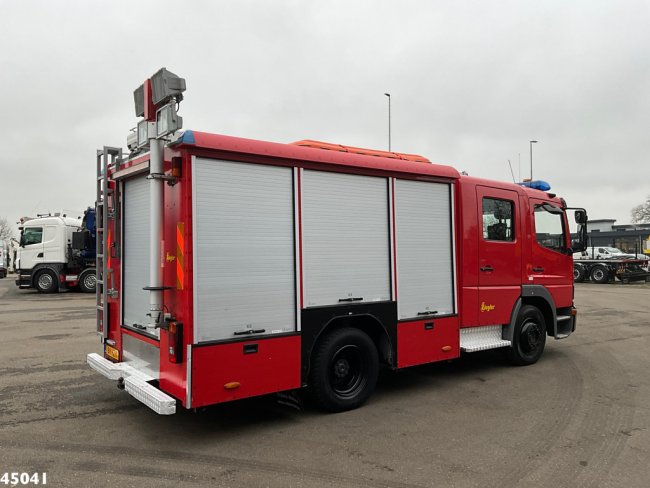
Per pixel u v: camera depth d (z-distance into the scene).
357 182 5.10
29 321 11.31
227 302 4.16
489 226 6.50
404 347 5.43
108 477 3.52
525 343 6.99
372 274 5.18
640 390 5.86
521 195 6.99
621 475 3.60
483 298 6.34
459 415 4.93
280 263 4.50
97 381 6.14
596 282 26.06
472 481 3.50
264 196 4.42
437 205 5.85
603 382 6.23
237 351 4.19
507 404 5.31
